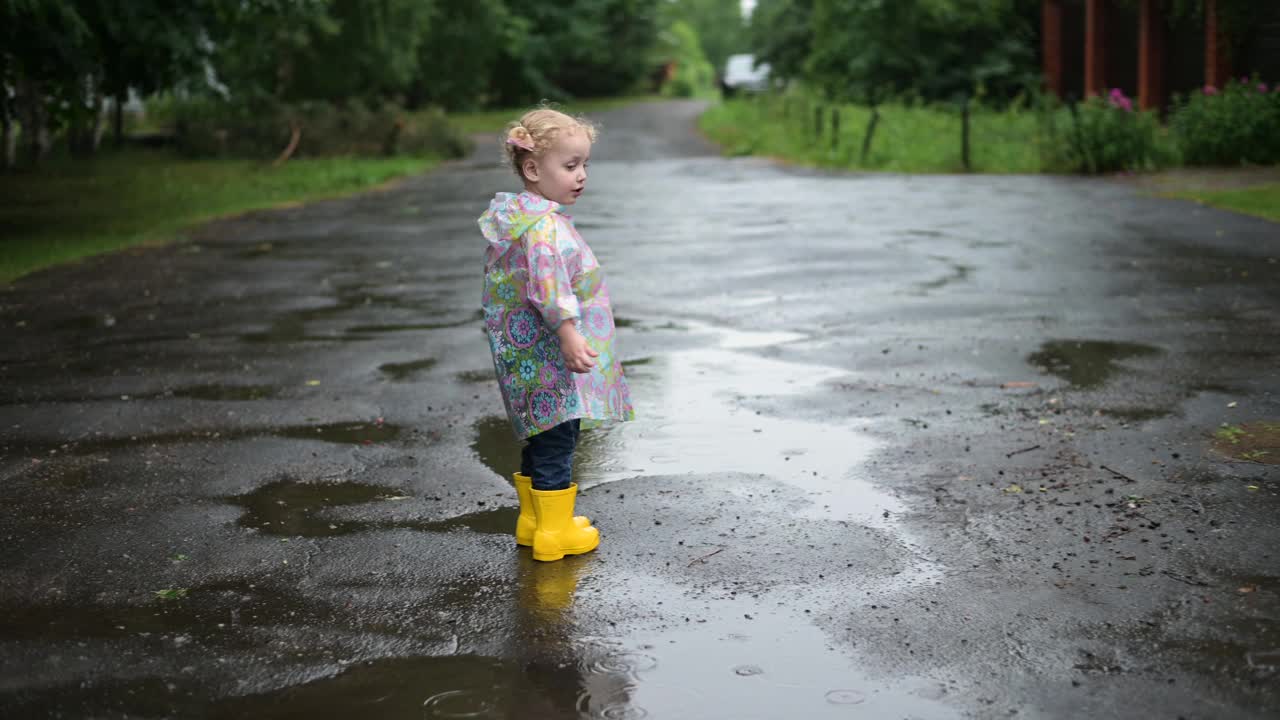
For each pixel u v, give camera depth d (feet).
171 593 11.43
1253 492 13.37
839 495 13.91
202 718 8.97
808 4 144.56
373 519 13.52
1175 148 65.82
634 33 191.31
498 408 18.52
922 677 9.34
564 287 11.56
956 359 21.13
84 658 10.02
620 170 78.23
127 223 50.88
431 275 34.58
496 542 12.71
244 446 16.70
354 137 98.58
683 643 10.08
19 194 65.00
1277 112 63.52
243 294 31.50
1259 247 34.14
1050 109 82.02
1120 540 12.08
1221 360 20.21
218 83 53.98
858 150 80.07
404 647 10.13
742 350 22.54
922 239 39.27
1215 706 8.73
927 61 108.78
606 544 12.55
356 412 18.51
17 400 19.88
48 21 45.24
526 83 179.22
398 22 120.06
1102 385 18.81
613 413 12.26
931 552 11.98
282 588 11.51
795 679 9.37
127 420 18.35
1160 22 81.51
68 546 12.77
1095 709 8.75
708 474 14.87
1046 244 36.81
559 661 9.80
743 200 55.72
